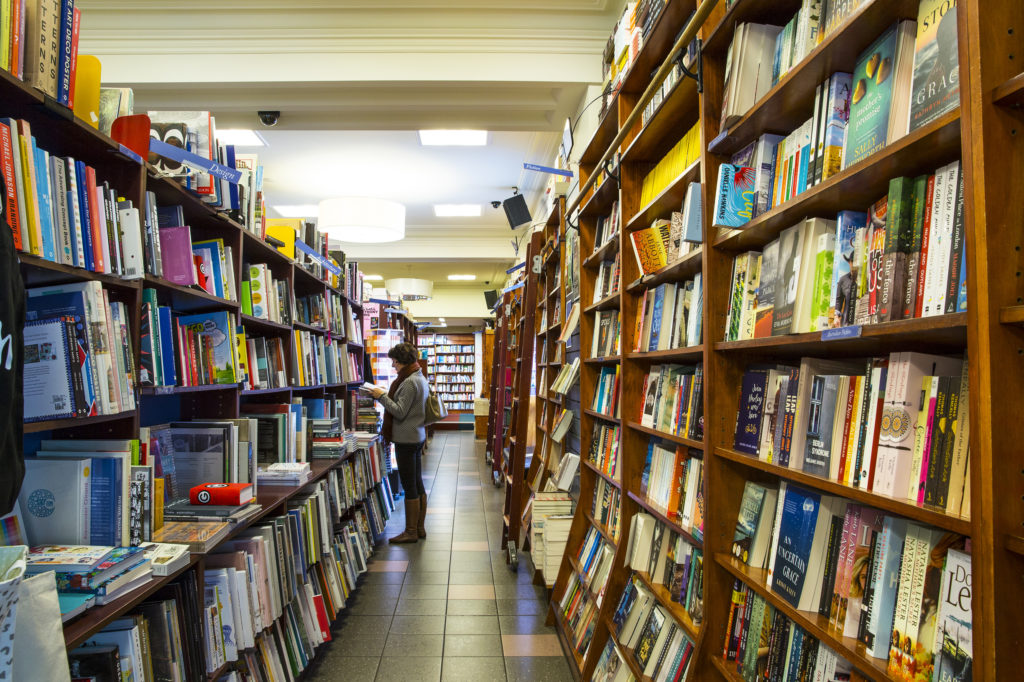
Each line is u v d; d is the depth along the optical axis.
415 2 3.87
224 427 2.19
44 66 1.30
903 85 0.97
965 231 0.72
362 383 5.39
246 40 4.01
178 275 1.87
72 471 1.45
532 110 4.57
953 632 0.81
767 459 1.32
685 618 1.66
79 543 1.45
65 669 1.02
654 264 1.96
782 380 1.28
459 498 6.64
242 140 5.65
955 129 0.79
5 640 0.85
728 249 1.53
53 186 1.28
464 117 4.64
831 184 1.04
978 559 0.69
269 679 2.16
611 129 2.71
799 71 1.14
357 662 2.84
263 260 3.11
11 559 0.91
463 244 9.35
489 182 6.92
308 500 2.82
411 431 4.84
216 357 2.23
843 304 1.08
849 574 1.05
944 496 0.85
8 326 0.99
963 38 0.72
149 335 1.67
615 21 4.03
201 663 1.61
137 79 3.97
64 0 1.36
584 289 3.11
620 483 2.31
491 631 3.19
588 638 2.54
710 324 1.52
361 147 5.84
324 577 3.08
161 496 1.73
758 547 1.38
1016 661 0.68
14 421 1.02
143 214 1.65
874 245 1.00
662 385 2.04
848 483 1.04
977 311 0.70
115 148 1.53
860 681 1.01
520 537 4.70
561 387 3.37
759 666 1.31
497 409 7.85
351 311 4.97
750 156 1.43
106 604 1.26
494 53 4.05
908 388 0.92
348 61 4.03
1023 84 0.66
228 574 1.87
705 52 1.54
